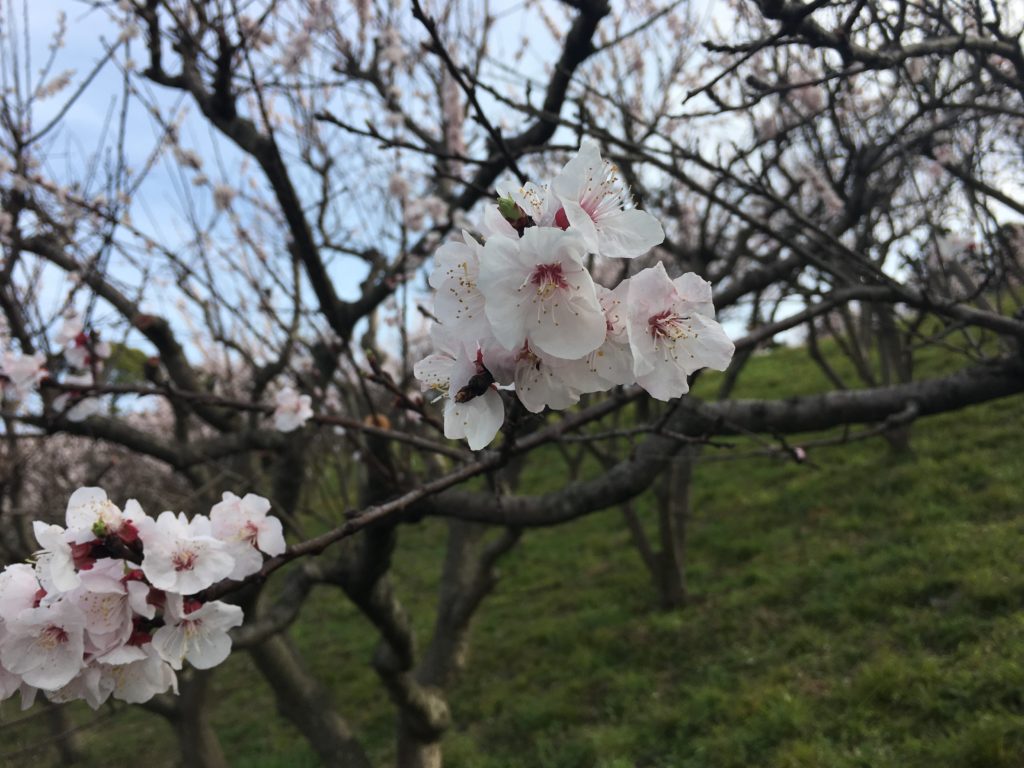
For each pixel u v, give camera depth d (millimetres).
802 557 7113
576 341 957
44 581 1269
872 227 4617
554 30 6441
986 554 5738
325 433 4027
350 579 3682
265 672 4582
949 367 10258
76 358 3256
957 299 2549
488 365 1043
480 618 8445
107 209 4164
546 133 3672
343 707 7523
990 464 7508
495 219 1076
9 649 1232
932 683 4523
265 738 7297
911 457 8406
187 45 3426
